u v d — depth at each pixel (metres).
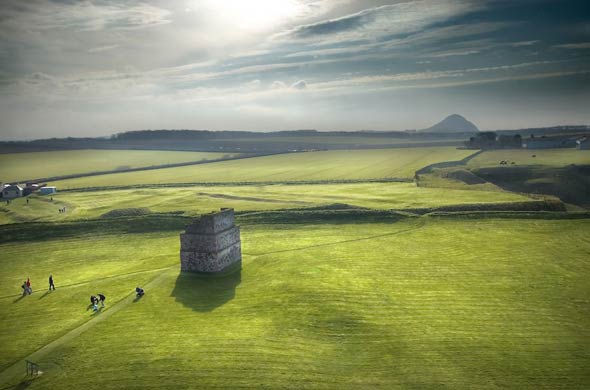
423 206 113.25
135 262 83.62
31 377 46.62
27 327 58.25
